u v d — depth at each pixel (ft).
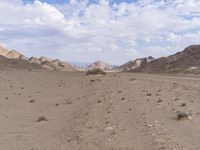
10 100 96.07
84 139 53.62
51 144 52.54
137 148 47.57
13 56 502.79
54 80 138.41
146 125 59.31
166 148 46.34
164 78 136.98
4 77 147.02
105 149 48.16
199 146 47.44
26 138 56.85
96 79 131.85
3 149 50.80
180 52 367.45
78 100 92.43
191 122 61.11
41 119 70.23
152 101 81.51
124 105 78.33
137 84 113.91
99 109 76.23
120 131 56.75
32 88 119.85
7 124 67.77
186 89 100.07
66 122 67.51
